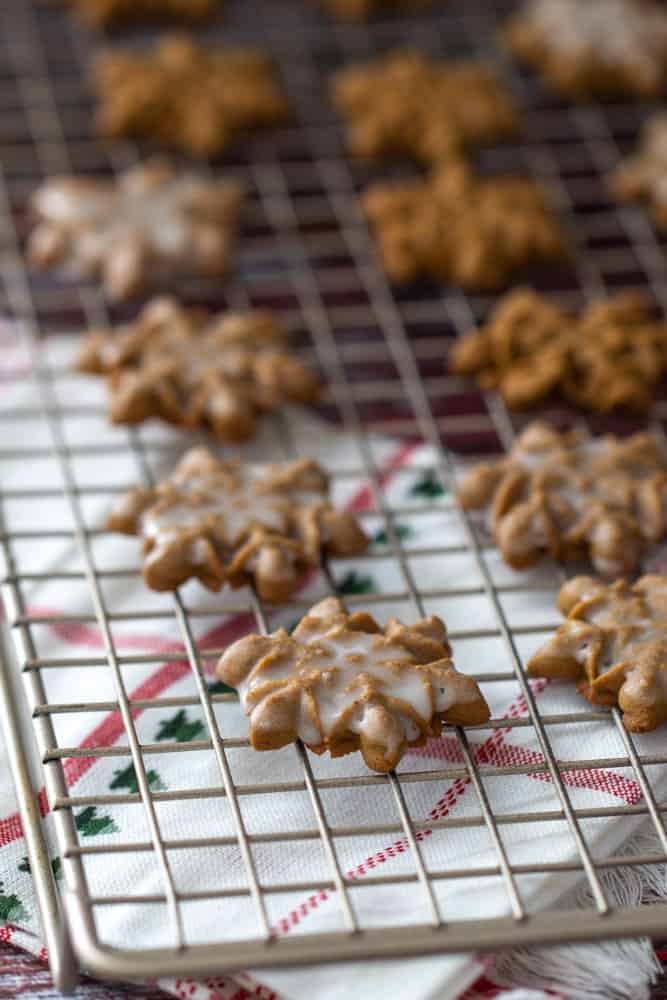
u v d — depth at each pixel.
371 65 0.62
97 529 0.49
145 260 0.55
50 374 0.52
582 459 0.49
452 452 0.52
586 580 0.47
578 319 0.54
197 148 0.58
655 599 0.46
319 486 0.49
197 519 0.47
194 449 0.50
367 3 0.63
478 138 0.59
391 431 0.52
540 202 0.57
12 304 0.54
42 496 0.49
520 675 0.46
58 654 0.47
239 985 0.43
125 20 0.62
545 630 0.46
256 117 0.59
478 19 0.64
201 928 0.43
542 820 0.44
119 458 0.51
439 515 0.50
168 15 0.62
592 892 0.44
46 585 0.48
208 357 0.52
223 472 0.49
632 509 0.48
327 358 0.53
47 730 0.44
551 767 0.44
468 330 0.54
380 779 0.44
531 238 0.55
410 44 0.63
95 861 0.44
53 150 0.59
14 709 0.45
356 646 0.45
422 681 0.44
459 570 0.49
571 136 0.60
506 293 0.56
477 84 0.60
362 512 0.49
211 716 0.44
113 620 0.46
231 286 0.55
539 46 0.61
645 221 0.57
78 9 0.62
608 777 0.45
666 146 0.58
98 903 0.42
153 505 0.48
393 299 0.55
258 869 0.44
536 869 0.43
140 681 0.47
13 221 0.57
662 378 0.53
